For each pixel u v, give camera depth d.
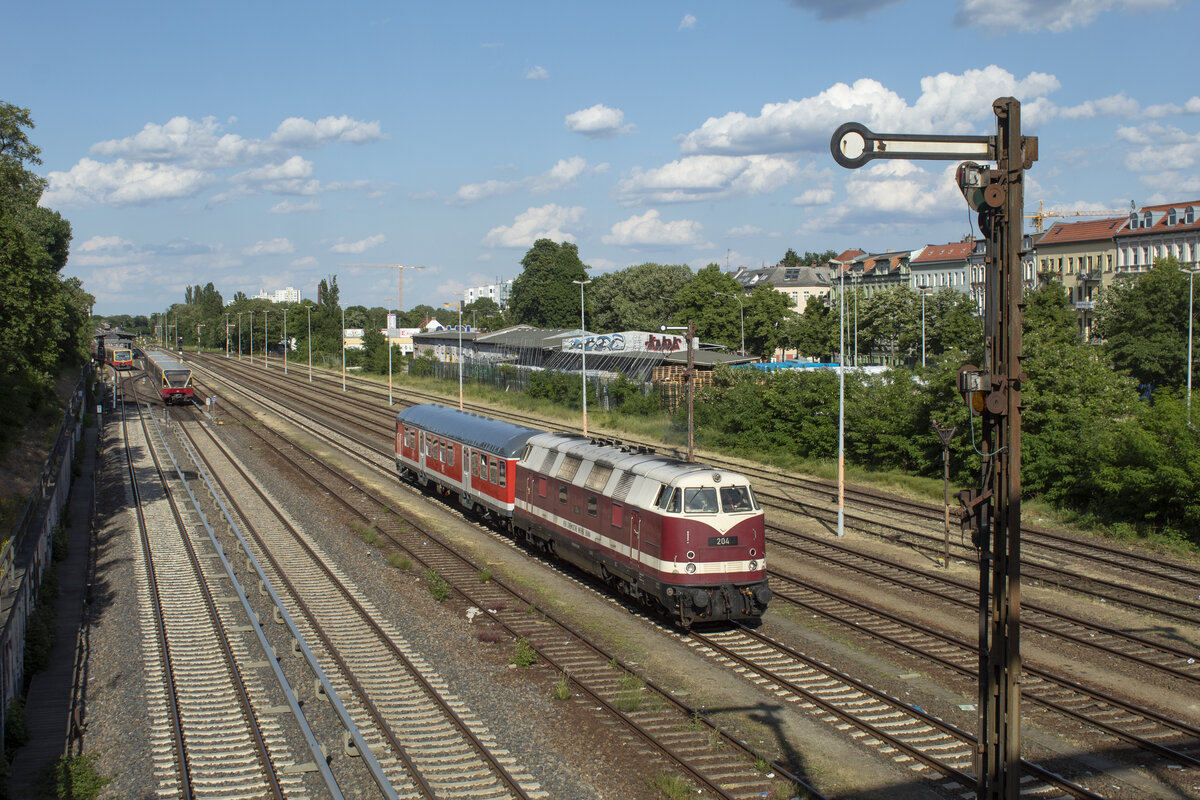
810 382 46.81
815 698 16.03
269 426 62.28
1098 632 19.92
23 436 40.03
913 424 41.19
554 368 80.69
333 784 12.77
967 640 19.23
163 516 33.44
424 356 106.62
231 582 24.27
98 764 14.03
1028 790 12.86
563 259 127.69
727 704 16.05
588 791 12.90
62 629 20.69
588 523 23.92
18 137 46.78
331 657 18.67
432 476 37.44
